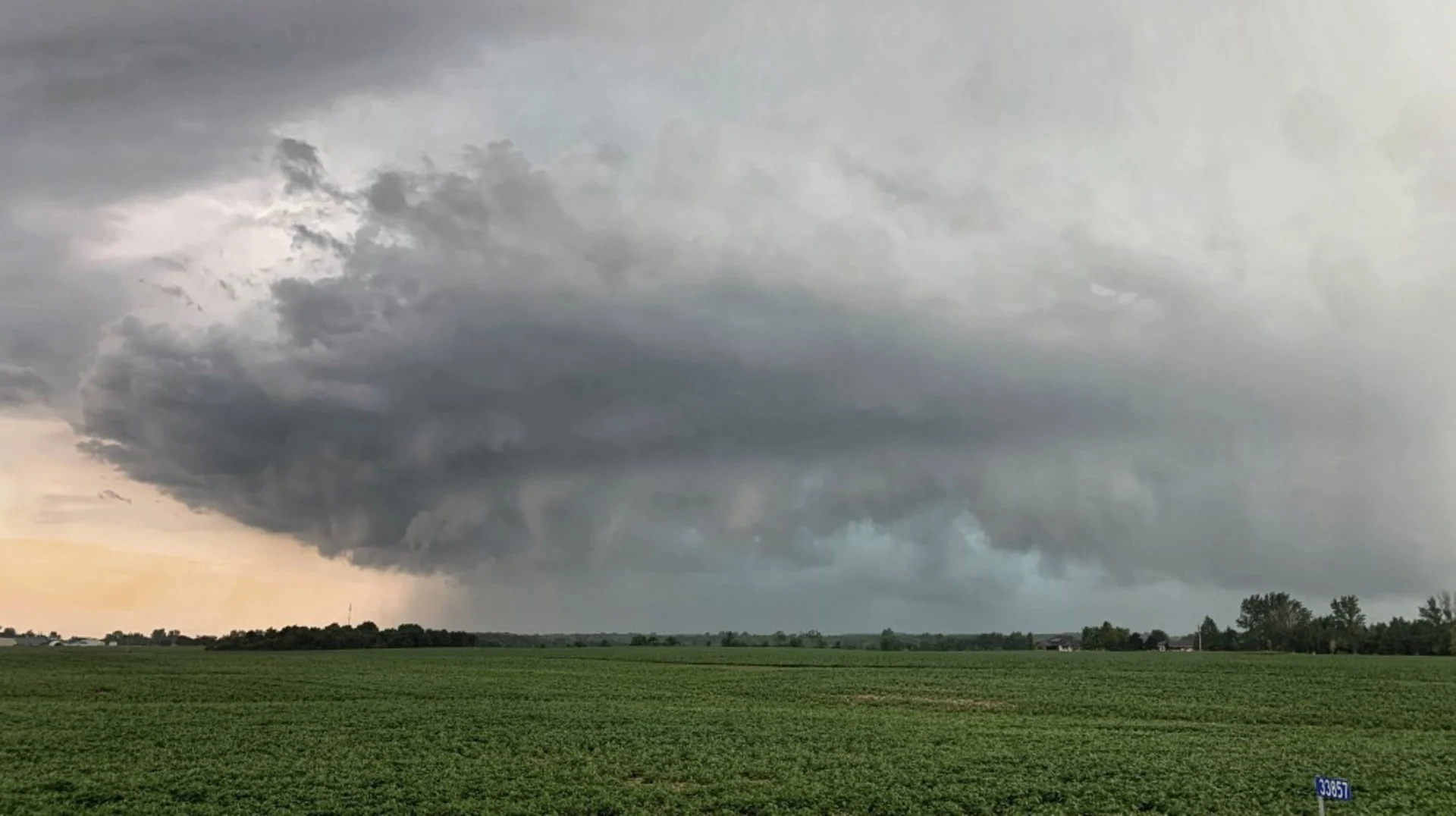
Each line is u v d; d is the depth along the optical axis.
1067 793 37.94
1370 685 93.19
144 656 152.75
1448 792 38.00
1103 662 144.75
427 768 42.81
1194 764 43.69
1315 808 35.22
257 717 61.44
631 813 34.72
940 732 55.44
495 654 172.00
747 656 168.62
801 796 37.31
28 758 45.59
